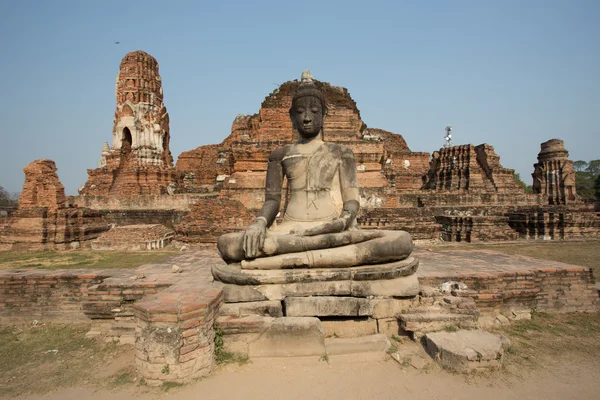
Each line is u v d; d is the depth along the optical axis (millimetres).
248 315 5773
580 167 70625
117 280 7703
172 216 23906
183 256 11391
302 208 7301
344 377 4957
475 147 34312
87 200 25484
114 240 17109
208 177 41688
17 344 6715
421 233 16859
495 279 7750
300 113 7629
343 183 7488
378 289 6094
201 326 4996
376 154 17297
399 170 41188
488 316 7246
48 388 5047
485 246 17734
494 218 19906
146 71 30391
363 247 6273
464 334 5625
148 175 28672
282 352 5449
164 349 4789
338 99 19250
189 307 4910
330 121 18625
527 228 21547
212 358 5156
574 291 8047
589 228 20953
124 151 30328
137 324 5020
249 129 22297
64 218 18328
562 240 20172
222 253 6621
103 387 4977
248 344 5492
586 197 56594
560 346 6188
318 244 6281
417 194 29031
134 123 29625
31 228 17875
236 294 6027
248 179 17141
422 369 5105
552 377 5082
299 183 7422
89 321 7879
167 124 32781
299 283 6078
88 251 16609
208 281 7602
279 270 6156
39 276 8016
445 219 20797
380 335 5805
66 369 5629
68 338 7000
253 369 5160
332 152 7543
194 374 4895
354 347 5551
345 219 6656
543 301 7910
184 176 40969
